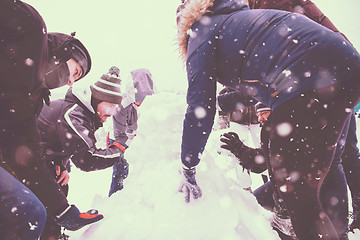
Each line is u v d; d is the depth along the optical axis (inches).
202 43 55.9
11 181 42.6
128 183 71.9
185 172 59.7
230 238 55.1
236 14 57.0
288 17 53.9
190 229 56.6
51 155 77.9
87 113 79.6
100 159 79.7
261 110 88.0
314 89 48.9
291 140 51.1
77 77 66.9
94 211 63.0
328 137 50.8
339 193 71.8
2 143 50.8
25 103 49.1
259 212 65.0
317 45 49.4
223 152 75.2
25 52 46.3
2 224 40.7
